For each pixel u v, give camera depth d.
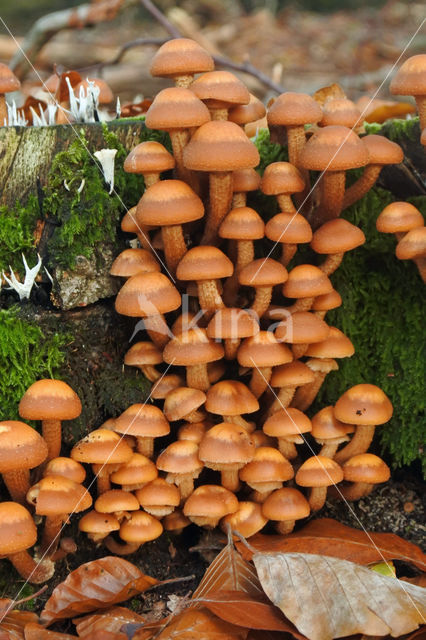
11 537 2.78
